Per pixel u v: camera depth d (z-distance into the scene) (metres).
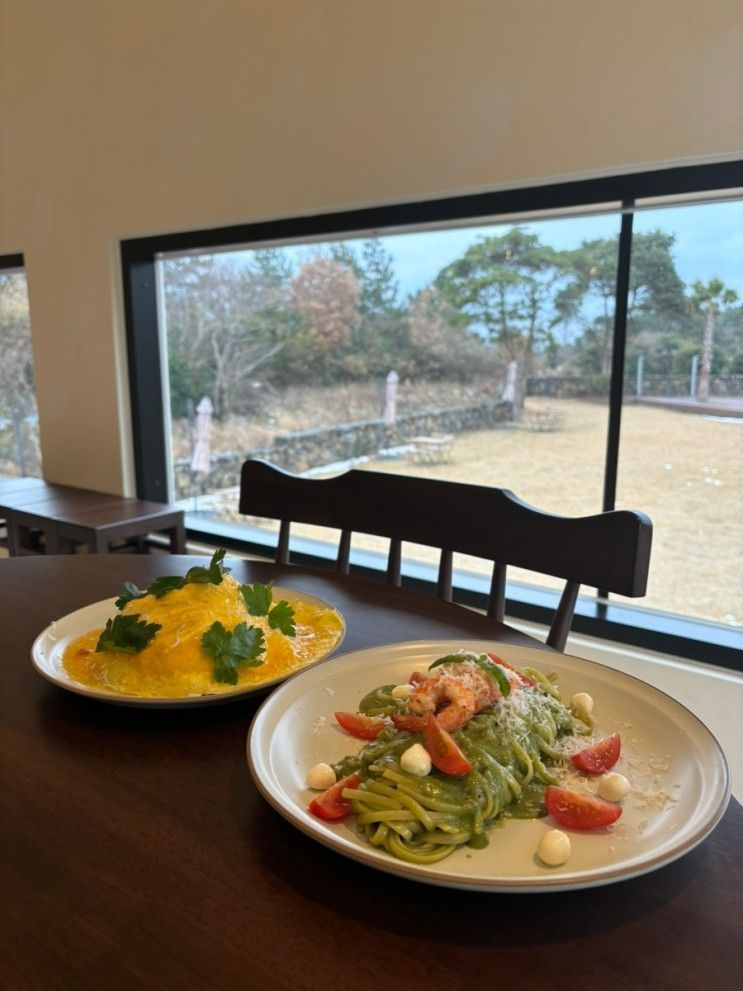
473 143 1.80
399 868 0.53
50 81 2.70
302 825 0.57
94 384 2.85
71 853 0.62
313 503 1.54
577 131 1.64
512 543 1.25
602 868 0.53
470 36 1.75
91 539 2.28
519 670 0.84
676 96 1.50
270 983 0.49
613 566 1.11
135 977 0.49
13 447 3.47
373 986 0.49
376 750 0.68
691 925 0.54
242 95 2.21
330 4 1.98
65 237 2.80
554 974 0.50
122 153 2.56
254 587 0.95
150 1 2.37
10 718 0.85
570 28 1.61
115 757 0.77
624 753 0.73
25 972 0.50
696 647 1.71
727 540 1.72
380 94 1.93
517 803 0.66
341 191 2.06
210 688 0.83
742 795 1.68
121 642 0.87
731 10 1.42
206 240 2.47
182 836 0.64
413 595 1.24
